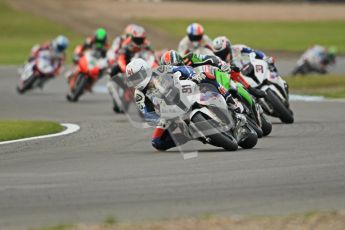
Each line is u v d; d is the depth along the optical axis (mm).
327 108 62375
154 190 27969
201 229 22219
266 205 25312
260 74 48812
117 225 22719
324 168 32000
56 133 47938
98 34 74688
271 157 35406
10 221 23656
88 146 41531
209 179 29859
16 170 33375
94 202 26203
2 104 73500
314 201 25844
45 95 83875
